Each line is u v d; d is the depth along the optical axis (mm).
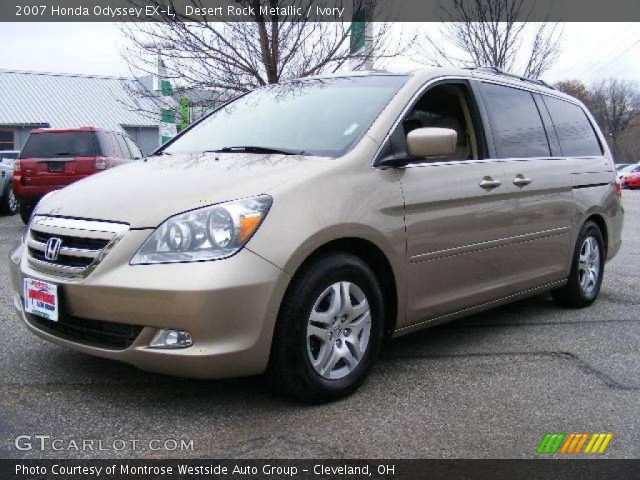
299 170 3215
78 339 3086
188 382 3402
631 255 8469
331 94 4059
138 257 2877
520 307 5387
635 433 2963
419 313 3660
